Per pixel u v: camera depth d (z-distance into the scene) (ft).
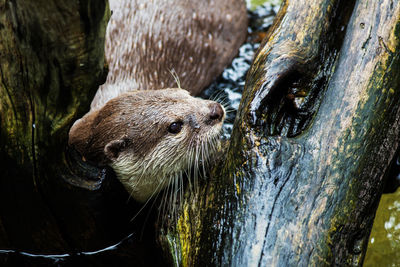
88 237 18.93
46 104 14.90
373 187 14.94
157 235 18.52
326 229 13.47
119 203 19.06
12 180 16.81
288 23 17.84
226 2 29.25
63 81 14.25
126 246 19.77
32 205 17.51
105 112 19.35
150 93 19.75
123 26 25.50
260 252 13.12
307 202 13.78
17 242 18.93
